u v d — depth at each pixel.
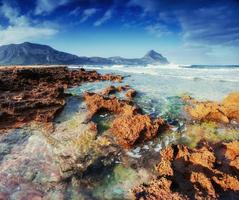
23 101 3.61
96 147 2.58
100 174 2.16
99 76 7.87
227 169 2.14
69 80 6.75
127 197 1.85
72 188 1.96
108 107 3.64
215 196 1.71
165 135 2.97
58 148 2.53
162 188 1.75
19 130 2.94
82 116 3.40
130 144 2.66
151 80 7.43
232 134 3.00
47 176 2.08
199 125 3.29
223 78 7.91
